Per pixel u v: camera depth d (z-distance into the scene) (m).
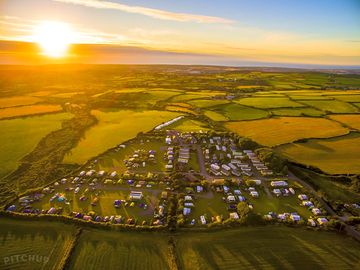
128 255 46.09
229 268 43.75
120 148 93.06
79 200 61.81
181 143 98.25
